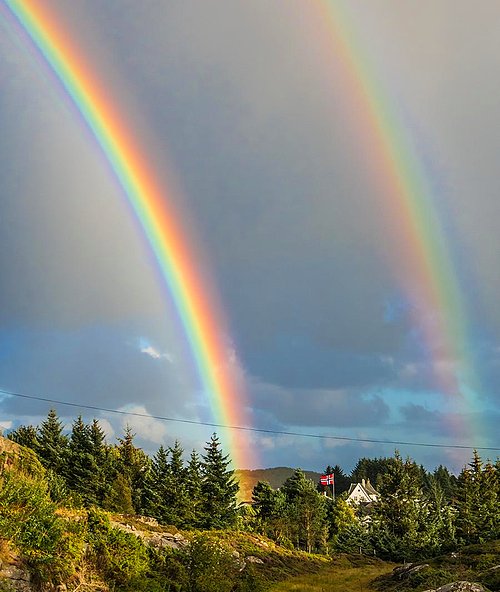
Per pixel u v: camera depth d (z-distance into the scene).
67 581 15.97
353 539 69.19
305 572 40.84
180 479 62.81
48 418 67.50
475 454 66.75
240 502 66.06
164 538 28.42
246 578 26.30
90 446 63.69
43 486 21.28
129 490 56.28
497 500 65.88
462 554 35.47
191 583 22.09
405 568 36.00
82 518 20.25
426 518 69.19
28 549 14.94
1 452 23.88
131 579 18.78
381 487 75.62
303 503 74.69
